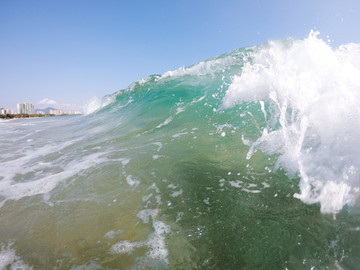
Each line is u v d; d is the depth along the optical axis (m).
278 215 1.85
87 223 1.95
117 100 9.41
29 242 1.77
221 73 6.43
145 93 7.77
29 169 3.43
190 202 2.13
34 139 5.81
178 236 1.72
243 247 1.57
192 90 6.19
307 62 3.59
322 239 1.57
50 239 1.79
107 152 3.75
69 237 1.79
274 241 1.60
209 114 4.49
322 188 2.02
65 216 2.08
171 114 5.16
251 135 3.32
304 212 1.84
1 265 1.56
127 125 5.49
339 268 1.35
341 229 1.63
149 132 4.49
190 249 1.59
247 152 2.94
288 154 2.56
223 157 2.95
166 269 1.45
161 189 2.40
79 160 3.54
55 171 3.22
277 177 2.35
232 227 1.77
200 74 6.96
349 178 1.97
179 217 1.94
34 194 2.57
